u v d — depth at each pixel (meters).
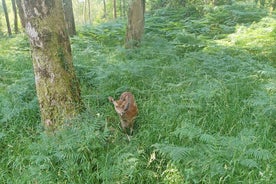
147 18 12.97
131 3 8.62
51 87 4.69
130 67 6.51
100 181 4.03
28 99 5.92
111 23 13.22
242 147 3.90
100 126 4.71
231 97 5.48
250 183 3.53
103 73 6.40
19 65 7.95
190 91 5.72
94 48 9.07
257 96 5.32
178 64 6.88
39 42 4.52
